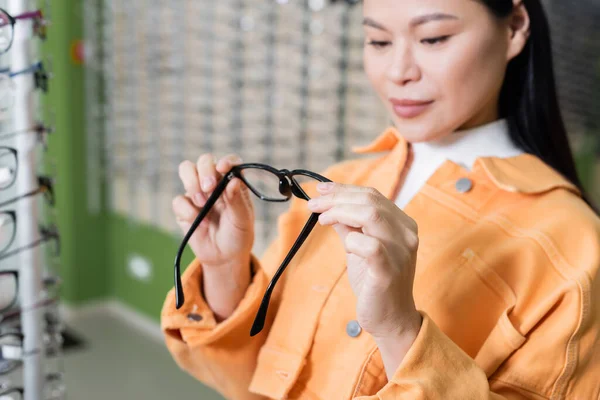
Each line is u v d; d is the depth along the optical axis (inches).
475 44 28.0
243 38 88.8
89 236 126.9
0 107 29.2
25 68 29.4
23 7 29.2
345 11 78.4
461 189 30.8
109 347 112.7
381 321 23.7
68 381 98.7
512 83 32.7
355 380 28.4
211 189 29.9
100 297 130.0
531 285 27.4
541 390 26.5
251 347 33.4
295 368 30.6
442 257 29.2
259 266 33.9
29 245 30.5
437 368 24.2
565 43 115.0
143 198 116.0
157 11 103.2
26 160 30.0
